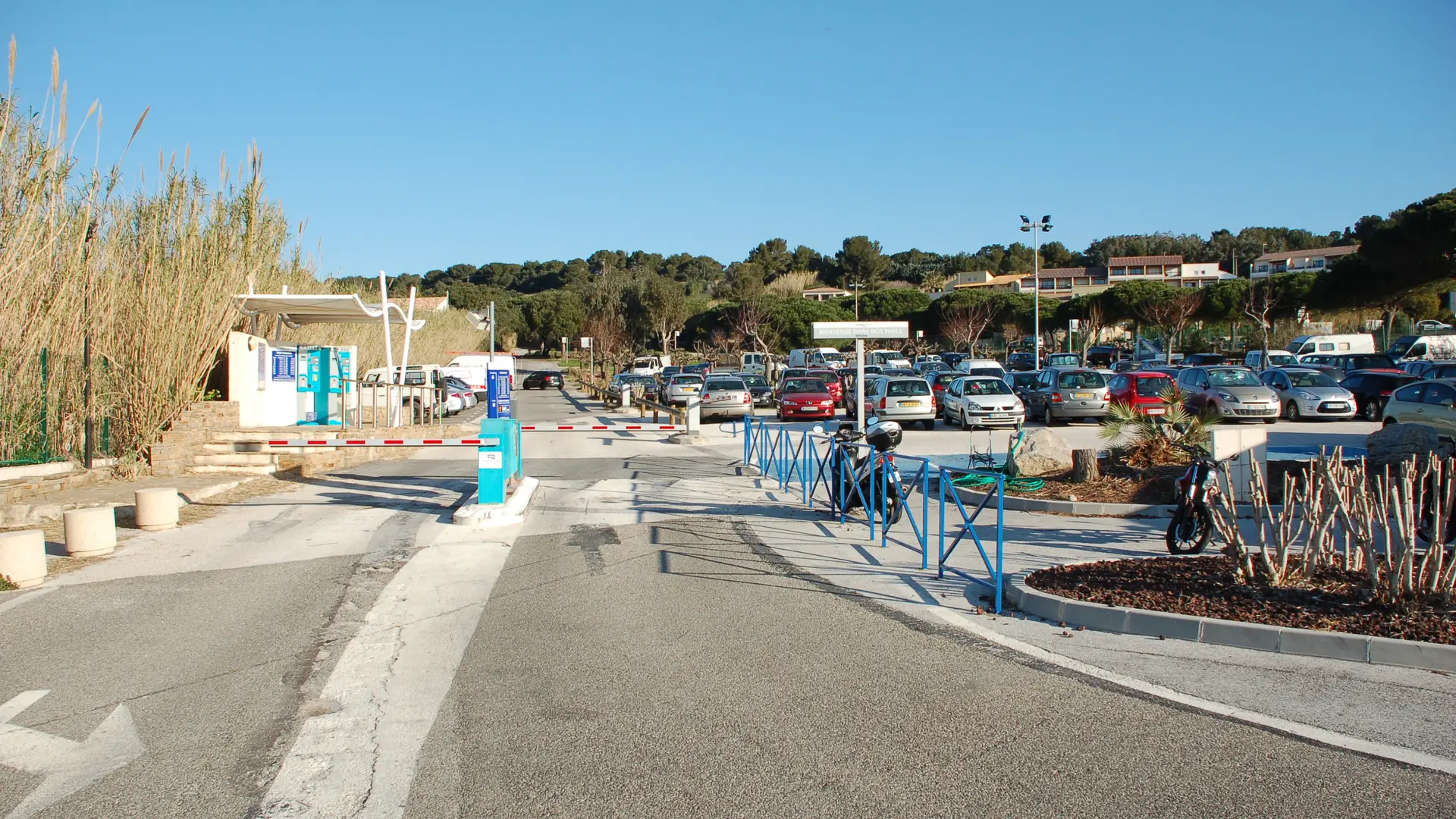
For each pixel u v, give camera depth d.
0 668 6.48
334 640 7.09
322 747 5.06
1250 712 5.32
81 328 14.76
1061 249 131.25
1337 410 24.19
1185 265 93.75
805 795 4.37
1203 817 4.09
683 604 7.98
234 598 8.42
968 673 6.10
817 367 37.22
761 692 5.80
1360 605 6.80
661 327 78.94
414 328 23.98
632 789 4.48
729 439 24.14
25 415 13.67
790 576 8.98
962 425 25.33
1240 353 50.53
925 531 9.20
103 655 6.76
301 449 16.91
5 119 13.28
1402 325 52.12
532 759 4.85
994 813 4.16
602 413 36.97
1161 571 8.09
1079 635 6.95
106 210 15.75
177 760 4.91
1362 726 5.07
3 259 13.21
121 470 15.34
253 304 18.91
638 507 13.35
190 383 16.89
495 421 12.42
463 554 10.23
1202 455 11.73
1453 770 4.51
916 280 126.38
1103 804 4.23
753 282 83.75
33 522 12.10
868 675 6.08
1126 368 41.16
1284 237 122.75
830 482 13.91
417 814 4.26
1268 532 10.45
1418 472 10.25
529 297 109.62
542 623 7.48
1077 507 12.10
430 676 6.21
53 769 4.82
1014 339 64.75
